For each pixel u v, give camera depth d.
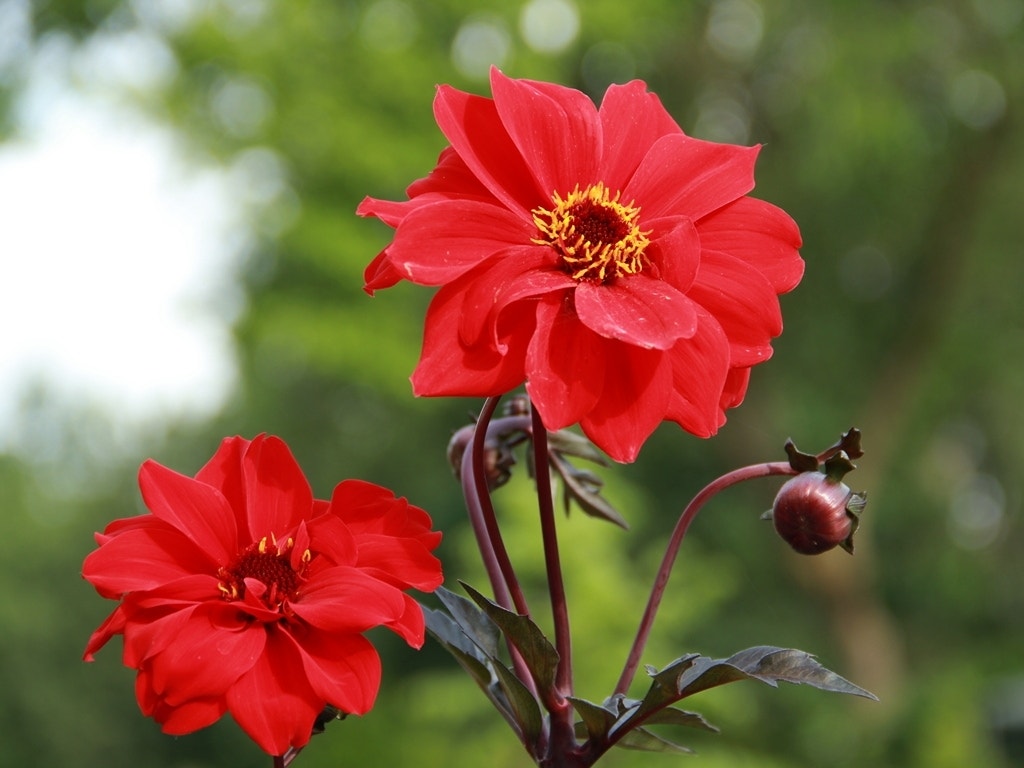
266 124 10.41
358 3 10.59
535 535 6.84
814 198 13.23
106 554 1.32
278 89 10.39
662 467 14.19
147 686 1.26
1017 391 14.19
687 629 12.42
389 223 1.33
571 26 11.03
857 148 12.01
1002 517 16.62
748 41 13.08
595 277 1.36
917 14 11.61
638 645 1.45
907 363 13.38
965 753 7.91
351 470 17.09
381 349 10.74
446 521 14.17
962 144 12.55
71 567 25.11
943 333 13.52
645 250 1.39
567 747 1.37
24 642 22.75
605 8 10.82
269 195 10.84
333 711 1.33
